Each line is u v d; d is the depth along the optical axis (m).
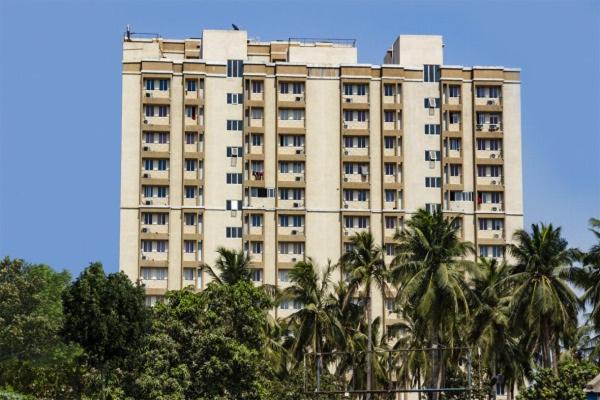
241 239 175.75
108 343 103.06
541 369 101.69
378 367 129.88
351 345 126.31
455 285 111.19
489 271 121.75
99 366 104.69
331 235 176.62
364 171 178.50
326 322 123.75
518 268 113.50
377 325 137.75
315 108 179.50
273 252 175.25
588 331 126.88
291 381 121.75
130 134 177.12
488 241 177.88
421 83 181.75
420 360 132.62
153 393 102.88
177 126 177.88
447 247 112.69
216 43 181.38
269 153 177.88
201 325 107.56
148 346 105.44
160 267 174.00
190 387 105.94
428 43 183.62
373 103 180.38
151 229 174.88
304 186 177.00
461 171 179.88
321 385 120.94
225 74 179.75
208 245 175.38
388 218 177.38
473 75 182.00
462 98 181.88
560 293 110.75
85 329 102.62
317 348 124.00
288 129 178.38
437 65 183.00
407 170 179.25
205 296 110.69
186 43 189.38
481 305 116.62
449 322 111.38
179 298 110.25
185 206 175.62
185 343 107.00
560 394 98.31
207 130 178.25
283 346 129.25
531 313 109.06
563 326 111.25
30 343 154.75
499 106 181.62
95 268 105.50
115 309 104.06
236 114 179.00
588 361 111.25
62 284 167.12
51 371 111.25
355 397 119.81
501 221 179.25
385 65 180.88
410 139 180.38
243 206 176.12
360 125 179.62
